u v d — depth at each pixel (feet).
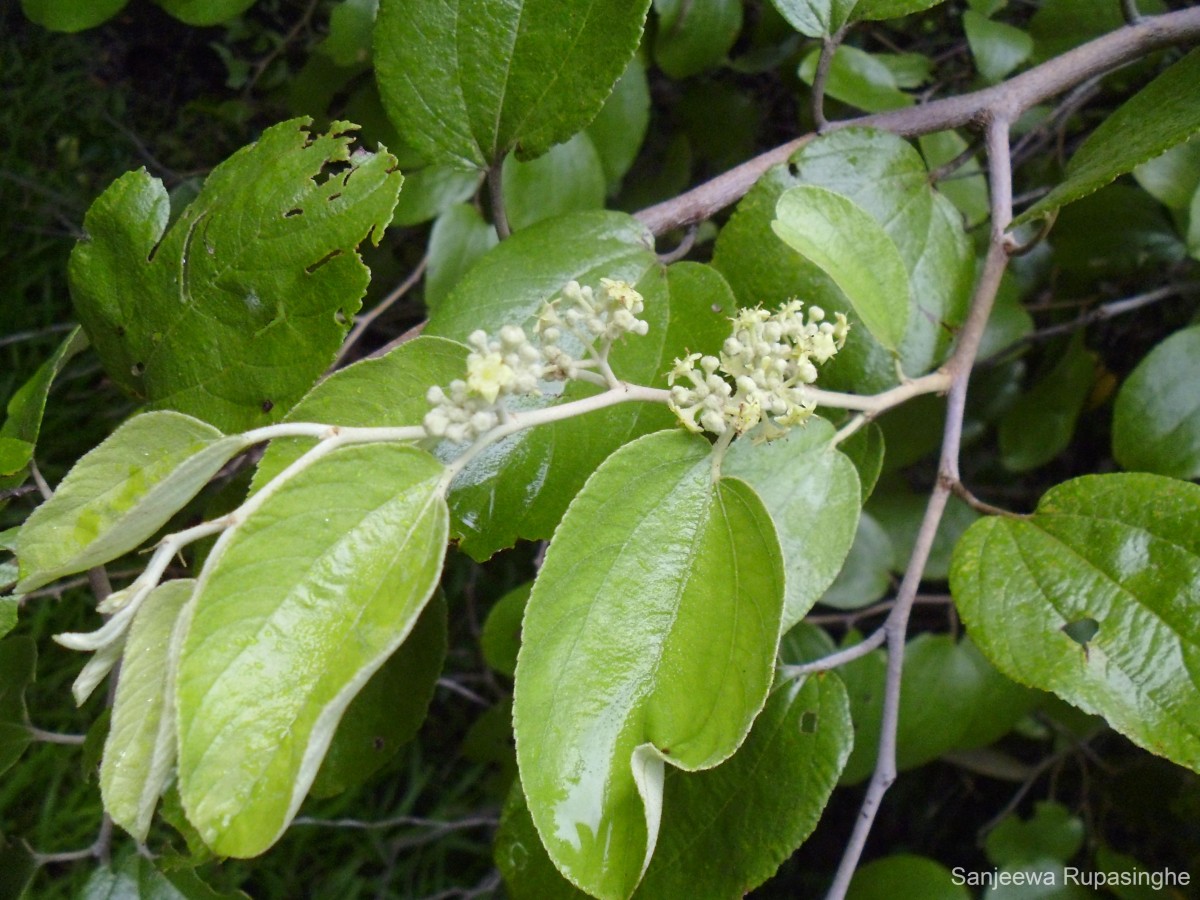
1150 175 1.28
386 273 1.94
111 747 0.80
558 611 0.86
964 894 1.20
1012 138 1.71
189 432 0.82
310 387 0.94
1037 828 1.61
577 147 1.30
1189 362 1.22
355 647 0.79
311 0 2.19
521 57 1.01
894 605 0.99
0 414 2.33
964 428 1.82
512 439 0.96
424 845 2.37
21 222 2.60
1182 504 0.94
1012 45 1.34
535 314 1.00
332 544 0.81
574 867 0.83
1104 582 0.94
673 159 1.81
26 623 2.14
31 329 2.51
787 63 1.66
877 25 1.97
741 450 0.96
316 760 0.78
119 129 2.64
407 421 0.88
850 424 0.97
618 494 0.89
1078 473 2.11
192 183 1.45
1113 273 1.67
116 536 0.81
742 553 0.88
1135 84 1.65
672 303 1.00
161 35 2.69
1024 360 1.94
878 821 2.27
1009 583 0.96
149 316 0.97
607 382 0.89
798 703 0.99
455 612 2.45
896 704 0.97
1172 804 1.73
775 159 1.12
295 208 0.94
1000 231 1.06
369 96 1.36
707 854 0.99
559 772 0.84
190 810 0.76
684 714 0.86
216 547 0.79
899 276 1.00
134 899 1.11
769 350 0.91
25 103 2.71
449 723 2.48
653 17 1.37
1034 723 1.85
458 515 0.95
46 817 2.05
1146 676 0.92
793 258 1.05
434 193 1.29
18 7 2.77
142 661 0.81
